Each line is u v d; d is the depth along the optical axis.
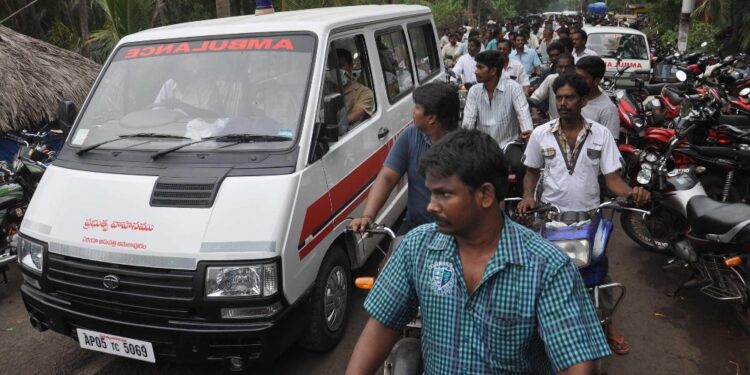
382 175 3.16
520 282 1.48
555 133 3.34
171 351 3.00
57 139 6.71
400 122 4.94
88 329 3.15
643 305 4.26
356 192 3.95
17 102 6.23
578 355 1.42
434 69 6.48
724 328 3.93
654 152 5.20
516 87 4.59
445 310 1.56
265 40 3.80
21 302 4.65
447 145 1.54
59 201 3.27
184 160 3.29
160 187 3.12
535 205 3.29
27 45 7.21
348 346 3.76
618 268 4.88
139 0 10.74
